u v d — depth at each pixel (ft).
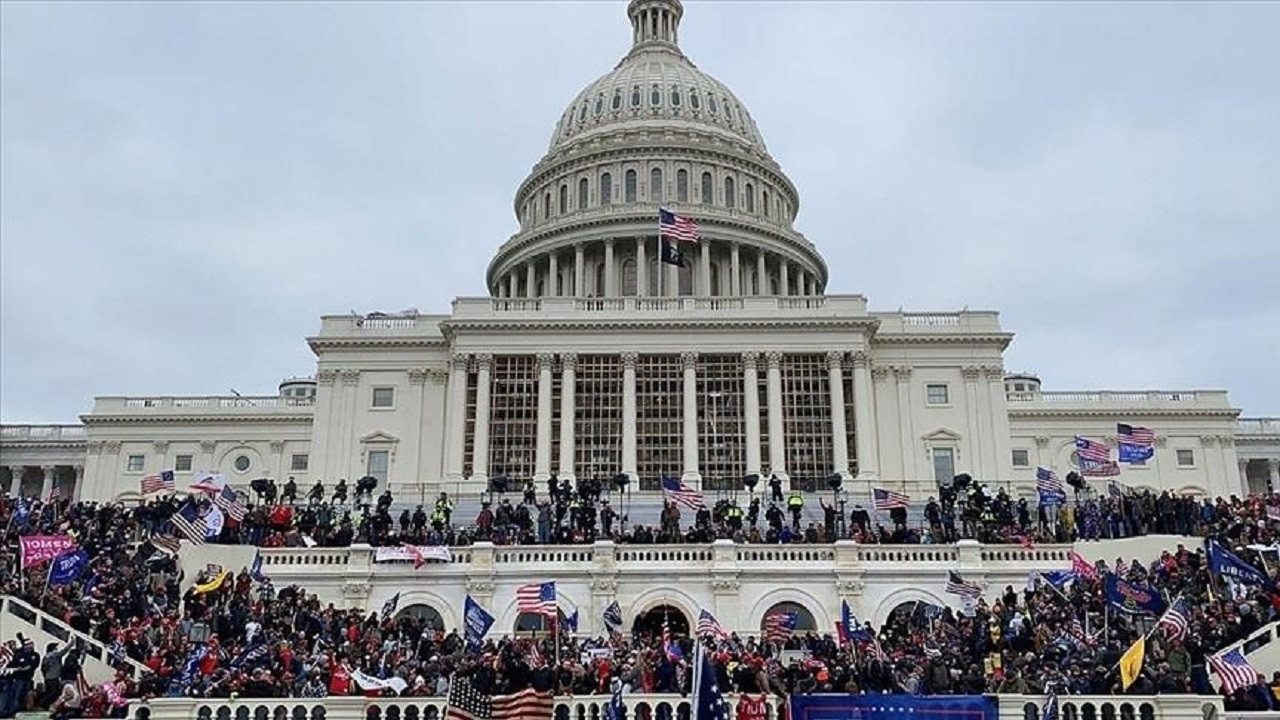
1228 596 131.34
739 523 168.04
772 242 340.59
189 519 152.87
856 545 153.89
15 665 101.71
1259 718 98.73
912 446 255.09
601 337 252.42
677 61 397.39
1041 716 97.76
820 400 249.34
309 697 103.04
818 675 105.29
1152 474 328.70
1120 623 122.93
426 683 108.06
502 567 152.66
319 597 152.46
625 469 241.76
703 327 251.60
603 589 151.33
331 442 256.73
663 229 255.50
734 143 369.91
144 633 118.01
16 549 144.77
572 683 107.55
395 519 202.80
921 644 121.70
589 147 361.71
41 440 360.07
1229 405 333.62
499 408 249.14
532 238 341.62
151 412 340.39
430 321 267.18
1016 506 194.18
